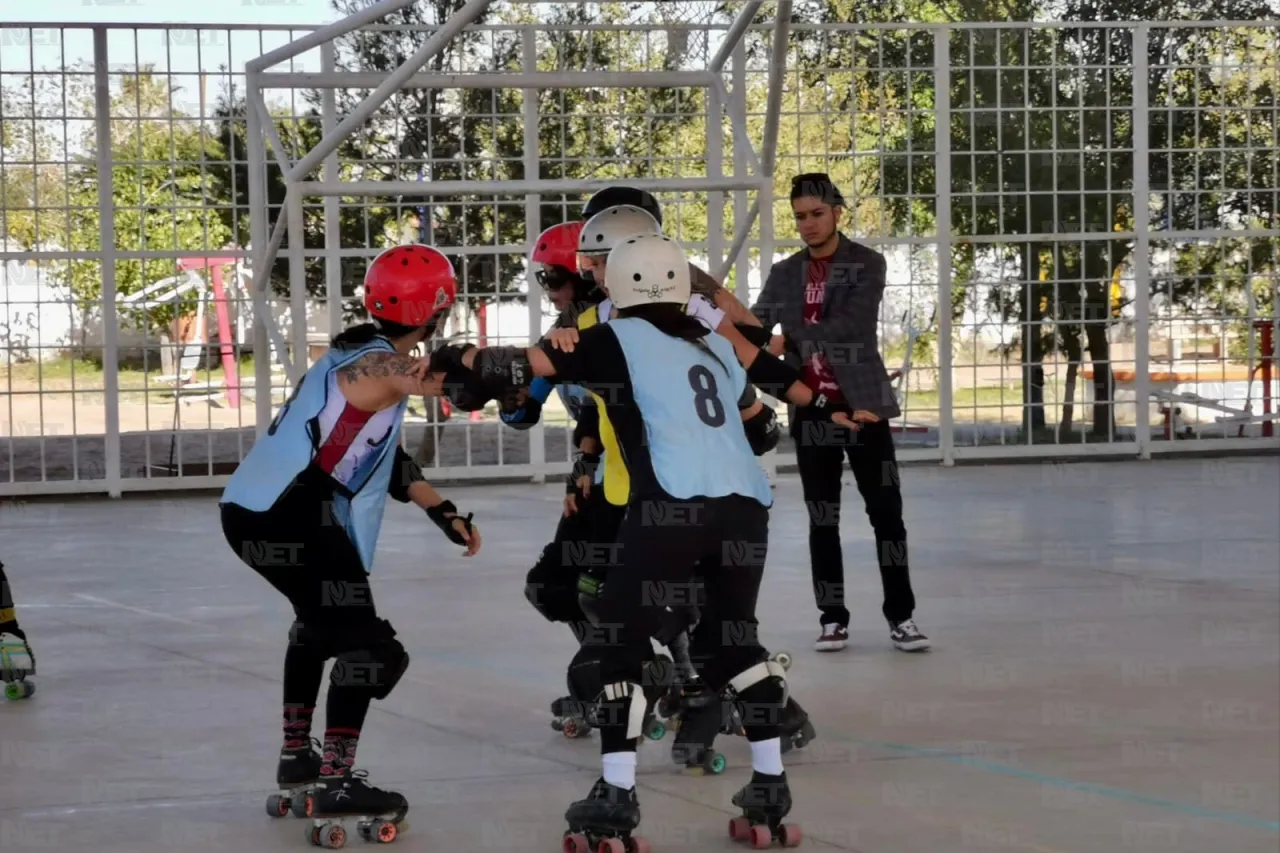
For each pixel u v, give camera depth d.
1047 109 15.77
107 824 4.34
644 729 5.23
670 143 14.80
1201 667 6.42
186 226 14.51
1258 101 16.38
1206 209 16.36
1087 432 16.23
